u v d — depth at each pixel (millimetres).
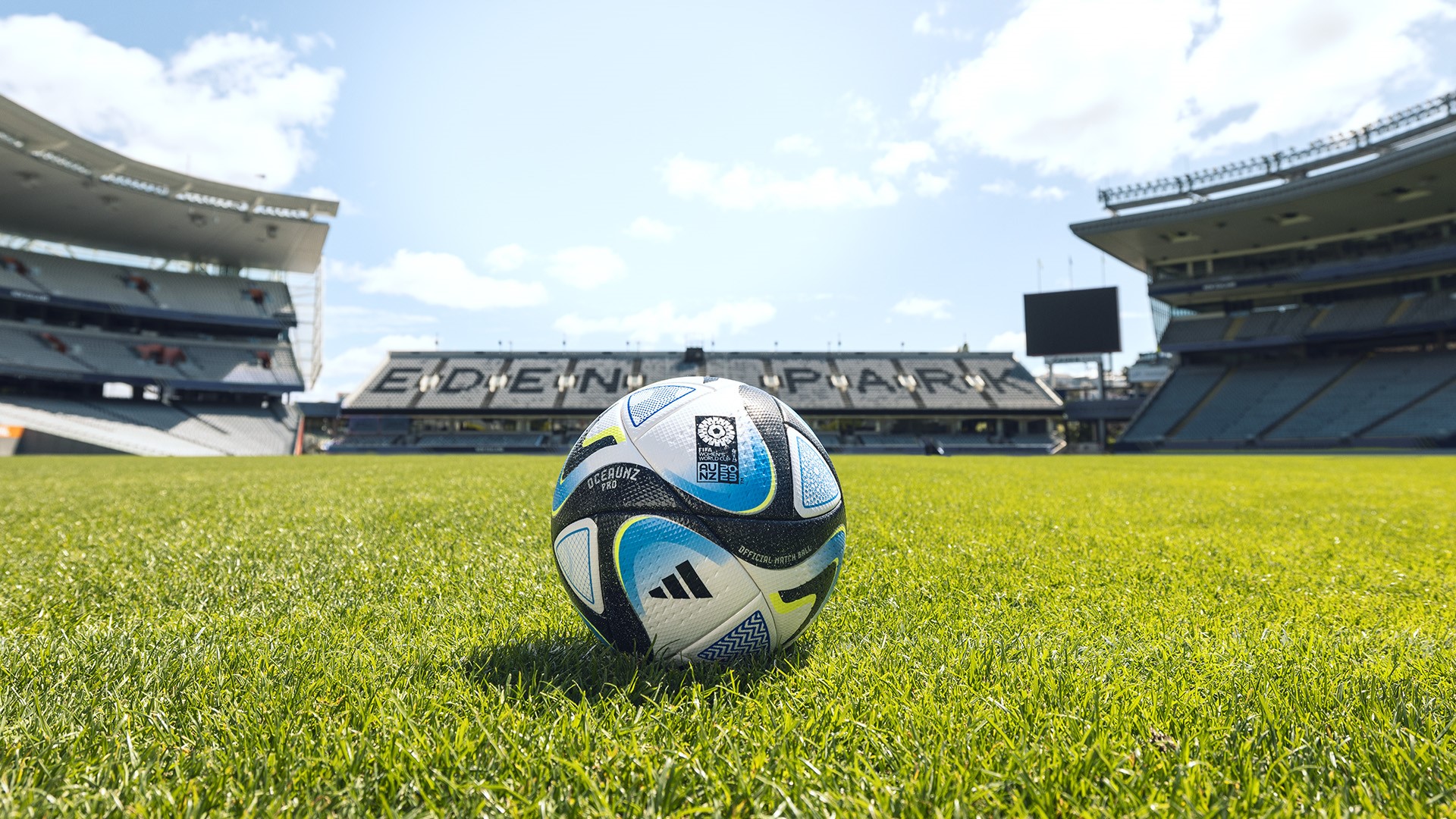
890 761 1692
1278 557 4629
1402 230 41906
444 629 2744
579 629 2768
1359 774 1649
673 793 1532
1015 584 3666
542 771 1607
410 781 1570
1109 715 1923
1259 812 1477
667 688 2160
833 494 2570
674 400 2471
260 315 49500
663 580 2281
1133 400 48656
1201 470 17297
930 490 9766
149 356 45062
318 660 2357
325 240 47094
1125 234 44094
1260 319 46844
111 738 1781
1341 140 39438
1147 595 3465
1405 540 5473
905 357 57031
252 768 1638
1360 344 43719
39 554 4578
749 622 2328
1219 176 43156
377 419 49781
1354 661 2465
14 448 33312
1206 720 1905
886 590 3514
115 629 2801
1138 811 1460
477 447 48219
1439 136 32719
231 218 43125
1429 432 36250
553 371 53812
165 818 1458
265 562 4180
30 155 34562
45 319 43625
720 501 2281
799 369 55281
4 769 1618
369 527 5617
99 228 43938
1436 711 2008
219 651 2477
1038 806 1477
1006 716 1920
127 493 9375
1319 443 38844
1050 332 46750
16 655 2430
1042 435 51625
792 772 1606
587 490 2412
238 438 43688
